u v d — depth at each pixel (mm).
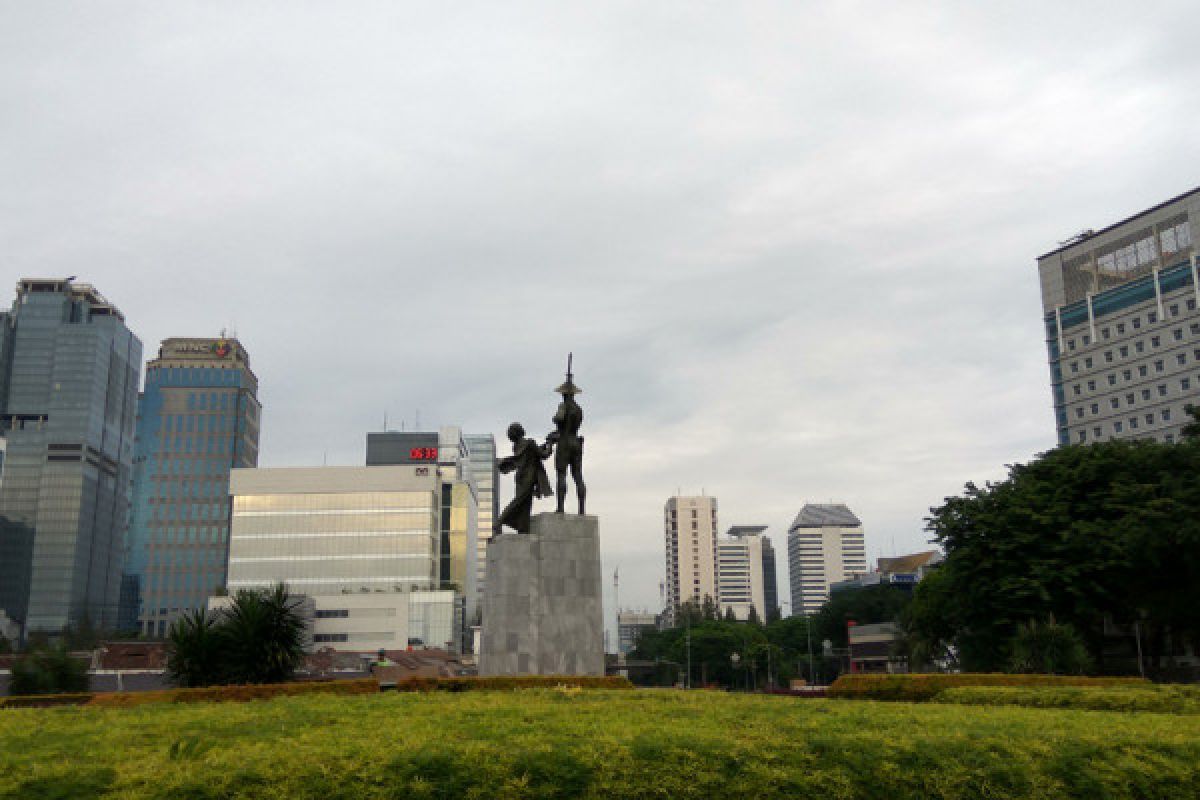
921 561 183625
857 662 133500
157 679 51562
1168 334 139250
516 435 35062
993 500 52344
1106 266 152500
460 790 12156
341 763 12398
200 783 11711
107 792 11648
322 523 151750
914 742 14523
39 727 16797
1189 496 44906
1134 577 47219
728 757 13336
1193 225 139500
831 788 13125
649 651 177375
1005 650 49094
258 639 31719
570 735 14484
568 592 32500
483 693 23500
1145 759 14703
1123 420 144000
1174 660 62438
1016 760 14172
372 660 88500
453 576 191875
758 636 147250
